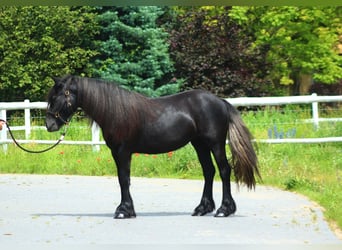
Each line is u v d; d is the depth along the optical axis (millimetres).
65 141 20172
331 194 14266
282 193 15305
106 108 12305
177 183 16844
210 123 12539
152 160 18656
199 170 17984
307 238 10648
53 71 29891
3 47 29578
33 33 30375
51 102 12406
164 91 29609
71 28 29906
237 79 30156
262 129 20516
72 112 12445
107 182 17203
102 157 19391
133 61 30219
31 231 11461
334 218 12117
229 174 12664
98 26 30281
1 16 29984
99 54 30297
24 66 29875
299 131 20141
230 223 11961
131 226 11758
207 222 12078
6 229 11648
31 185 16734
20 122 24969
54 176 18422
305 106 29000
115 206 13875
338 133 19688
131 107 12352
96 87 12398
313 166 17531
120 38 30219
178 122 12523
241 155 12477
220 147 12602
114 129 12305
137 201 14383
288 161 18047
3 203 14289
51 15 30031
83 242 10539
